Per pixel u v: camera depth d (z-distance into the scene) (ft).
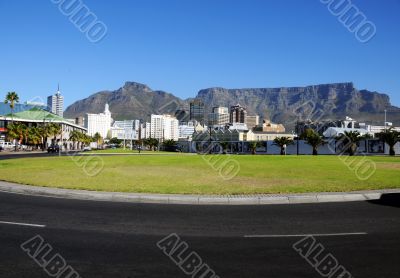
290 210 39.83
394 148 261.03
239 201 45.27
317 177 73.61
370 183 61.62
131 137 515.09
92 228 29.94
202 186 57.57
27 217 34.40
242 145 372.17
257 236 27.71
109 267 20.45
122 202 45.29
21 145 370.32
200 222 32.89
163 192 50.52
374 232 29.09
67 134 525.75
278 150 339.77
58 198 48.16
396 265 21.03
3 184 59.21
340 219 34.55
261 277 19.17
